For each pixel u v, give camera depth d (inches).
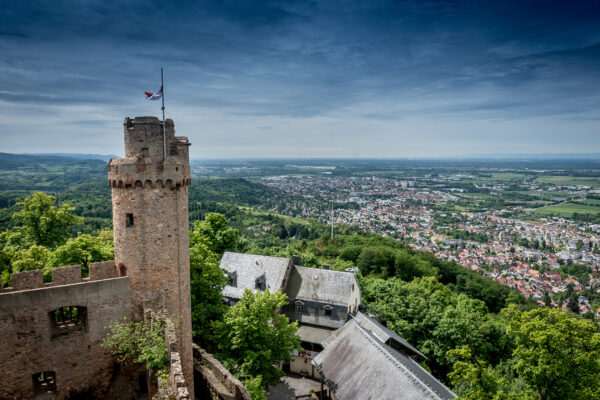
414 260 4680.1
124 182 1006.4
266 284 2345.0
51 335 1005.2
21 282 976.3
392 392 1296.8
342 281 2331.4
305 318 2283.5
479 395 1203.9
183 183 1083.9
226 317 1481.3
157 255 1053.2
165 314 1069.1
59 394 1018.7
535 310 1328.7
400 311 2459.4
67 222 2066.9
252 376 1368.1
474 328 2320.4
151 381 971.9
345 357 1594.5
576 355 1213.1
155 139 1018.1
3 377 948.6
